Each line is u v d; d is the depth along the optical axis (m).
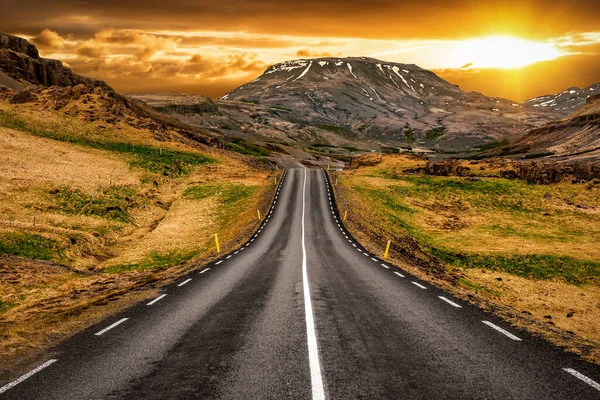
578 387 6.47
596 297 30.50
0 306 16.97
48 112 98.62
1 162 60.69
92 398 6.13
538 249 47.25
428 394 6.14
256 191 71.69
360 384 6.48
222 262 23.56
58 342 8.95
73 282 21.78
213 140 128.12
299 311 11.45
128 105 181.50
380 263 23.81
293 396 6.07
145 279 20.14
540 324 10.70
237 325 10.05
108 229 44.94
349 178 92.38
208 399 6.02
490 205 74.12
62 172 62.94
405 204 72.88
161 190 69.12
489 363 7.46
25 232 32.50
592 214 67.56
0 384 6.70
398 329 9.67
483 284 32.66
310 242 33.91
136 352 8.16
